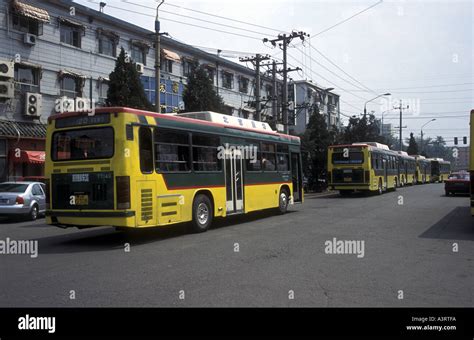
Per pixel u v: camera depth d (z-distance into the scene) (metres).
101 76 28.23
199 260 8.16
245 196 14.33
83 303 5.58
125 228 10.38
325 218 15.12
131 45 30.84
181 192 11.34
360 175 26.09
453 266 7.59
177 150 11.35
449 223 13.46
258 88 33.31
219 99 28.16
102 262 8.07
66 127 10.42
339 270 7.29
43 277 6.93
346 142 42.78
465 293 5.95
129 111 9.91
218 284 6.42
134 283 6.50
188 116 13.62
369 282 6.51
